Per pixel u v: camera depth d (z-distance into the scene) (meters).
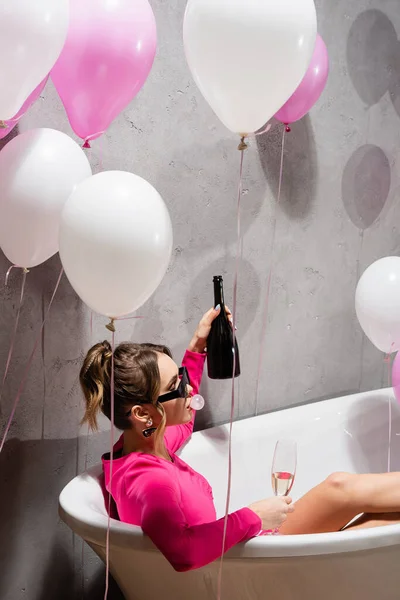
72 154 1.66
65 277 2.10
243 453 2.40
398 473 1.96
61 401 2.15
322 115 2.69
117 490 1.79
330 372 2.88
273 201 2.58
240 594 1.72
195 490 1.91
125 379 1.88
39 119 2.00
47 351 2.10
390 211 2.98
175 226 2.34
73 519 1.71
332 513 1.92
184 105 2.30
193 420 2.29
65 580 2.21
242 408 2.61
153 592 1.79
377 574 1.73
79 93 1.61
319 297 2.79
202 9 1.51
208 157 2.38
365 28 2.78
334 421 2.62
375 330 2.35
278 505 1.70
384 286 2.31
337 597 1.74
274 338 2.67
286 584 1.69
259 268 2.58
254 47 1.49
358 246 2.89
